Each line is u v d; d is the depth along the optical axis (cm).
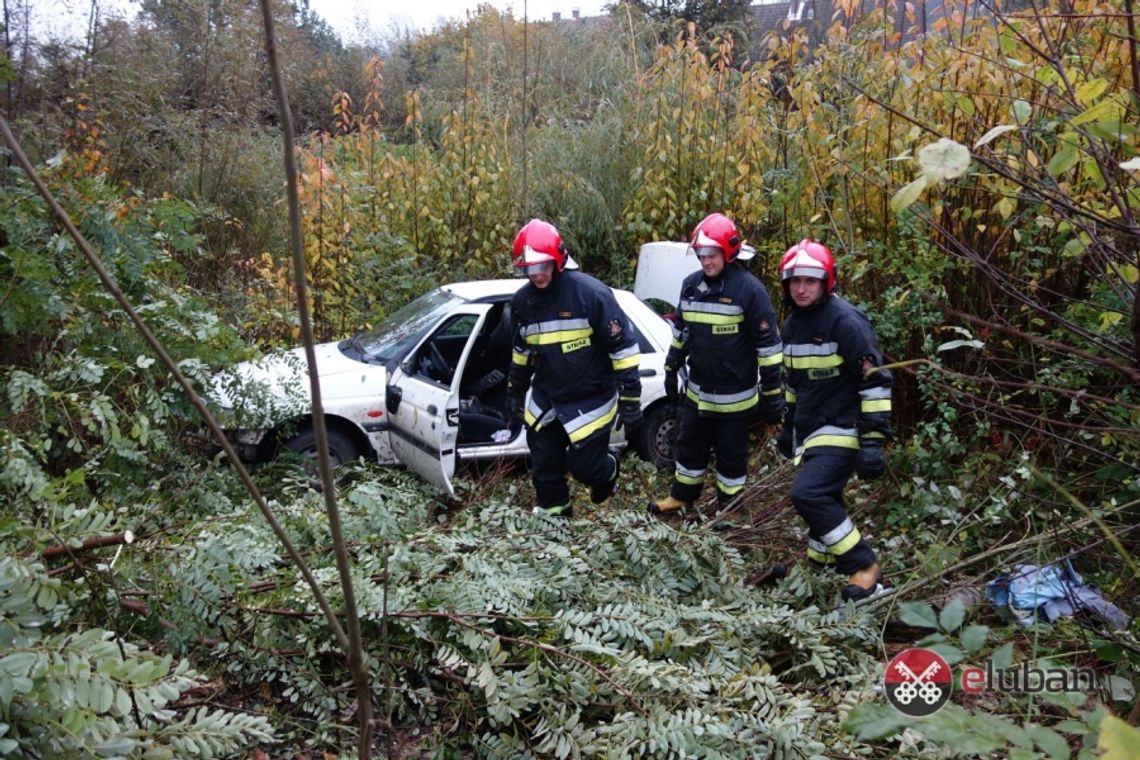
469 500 552
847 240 590
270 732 246
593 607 358
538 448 490
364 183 831
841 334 404
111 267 421
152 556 310
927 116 571
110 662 203
